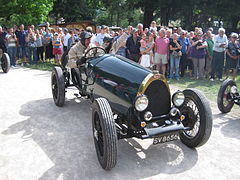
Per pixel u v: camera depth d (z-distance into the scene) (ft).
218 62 30.19
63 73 20.04
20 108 19.21
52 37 40.16
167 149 13.38
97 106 11.18
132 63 13.67
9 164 11.84
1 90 23.88
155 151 13.17
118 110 12.95
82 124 16.53
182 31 30.73
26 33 38.55
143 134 11.50
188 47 31.94
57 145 13.69
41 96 22.26
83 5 89.92
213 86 27.43
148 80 11.55
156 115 12.17
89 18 96.68
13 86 25.35
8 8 58.08
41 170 11.42
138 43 26.43
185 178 11.00
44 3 60.85
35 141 14.08
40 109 19.06
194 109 13.69
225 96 18.89
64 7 85.51
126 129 12.07
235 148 13.78
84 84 16.58
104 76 13.91
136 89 11.72
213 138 14.96
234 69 30.45
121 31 33.17
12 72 32.37
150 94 11.81
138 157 12.60
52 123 16.60
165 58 29.25
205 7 75.87
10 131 15.28
